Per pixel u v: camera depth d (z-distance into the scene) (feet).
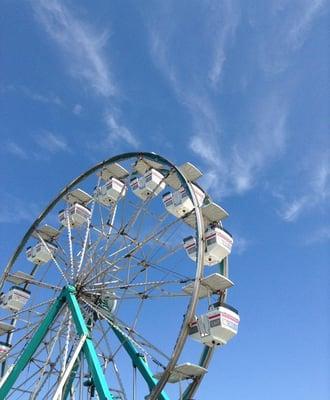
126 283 66.03
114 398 57.06
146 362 61.36
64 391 60.85
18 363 61.72
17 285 80.74
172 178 73.26
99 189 80.89
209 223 66.69
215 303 56.70
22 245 79.77
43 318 67.00
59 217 83.56
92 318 66.03
